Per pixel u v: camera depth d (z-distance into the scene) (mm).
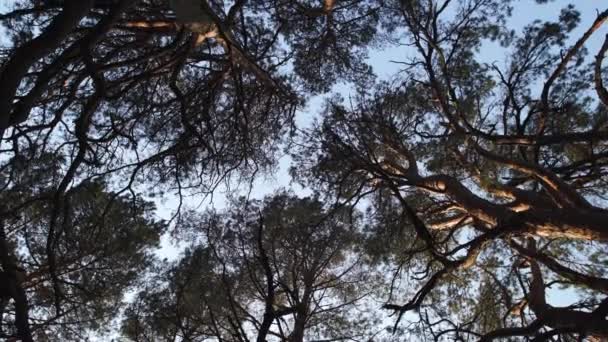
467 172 10797
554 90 10164
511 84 9680
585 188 10281
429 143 11203
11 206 9289
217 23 6852
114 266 11062
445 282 12094
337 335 10922
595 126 9336
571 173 9023
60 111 7145
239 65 8508
